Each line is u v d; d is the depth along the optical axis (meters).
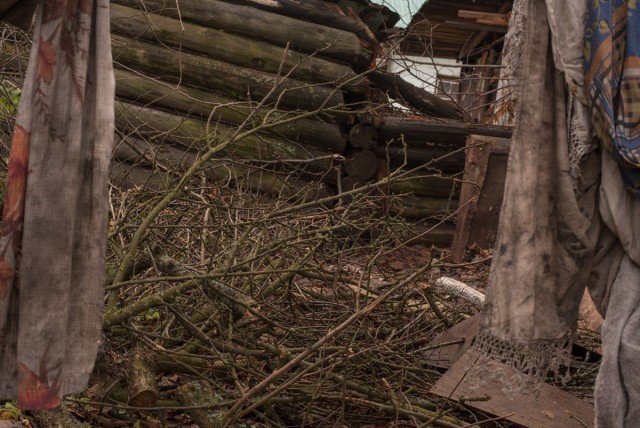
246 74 7.41
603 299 2.64
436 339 3.85
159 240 4.03
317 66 7.45
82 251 2.25
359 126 7.71
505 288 2.63
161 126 7.26
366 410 3.39
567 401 3.22
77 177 2.22
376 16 8.05
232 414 2.87
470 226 7.38
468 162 7.38
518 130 2.64
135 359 3.08
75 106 2.21
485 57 14.15
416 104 8.07
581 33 2.52
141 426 3.09
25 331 2.15
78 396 3.08
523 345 2.61
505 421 3.32
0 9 2.29
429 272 4.78
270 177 7.39
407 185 7.93
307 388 3.18
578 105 2.55
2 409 2.85
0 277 2.15
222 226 3.65
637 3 2.46
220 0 7.51
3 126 4.62
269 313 3.87
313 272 3.67
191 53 7.50
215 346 3.34
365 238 6.33
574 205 2.57
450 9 13.08
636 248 2.50
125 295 3.77
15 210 2.17
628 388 2.43
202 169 4.27
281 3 7.52
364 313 2.87
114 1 7.48
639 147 2.39
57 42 2.20
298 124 7.49
